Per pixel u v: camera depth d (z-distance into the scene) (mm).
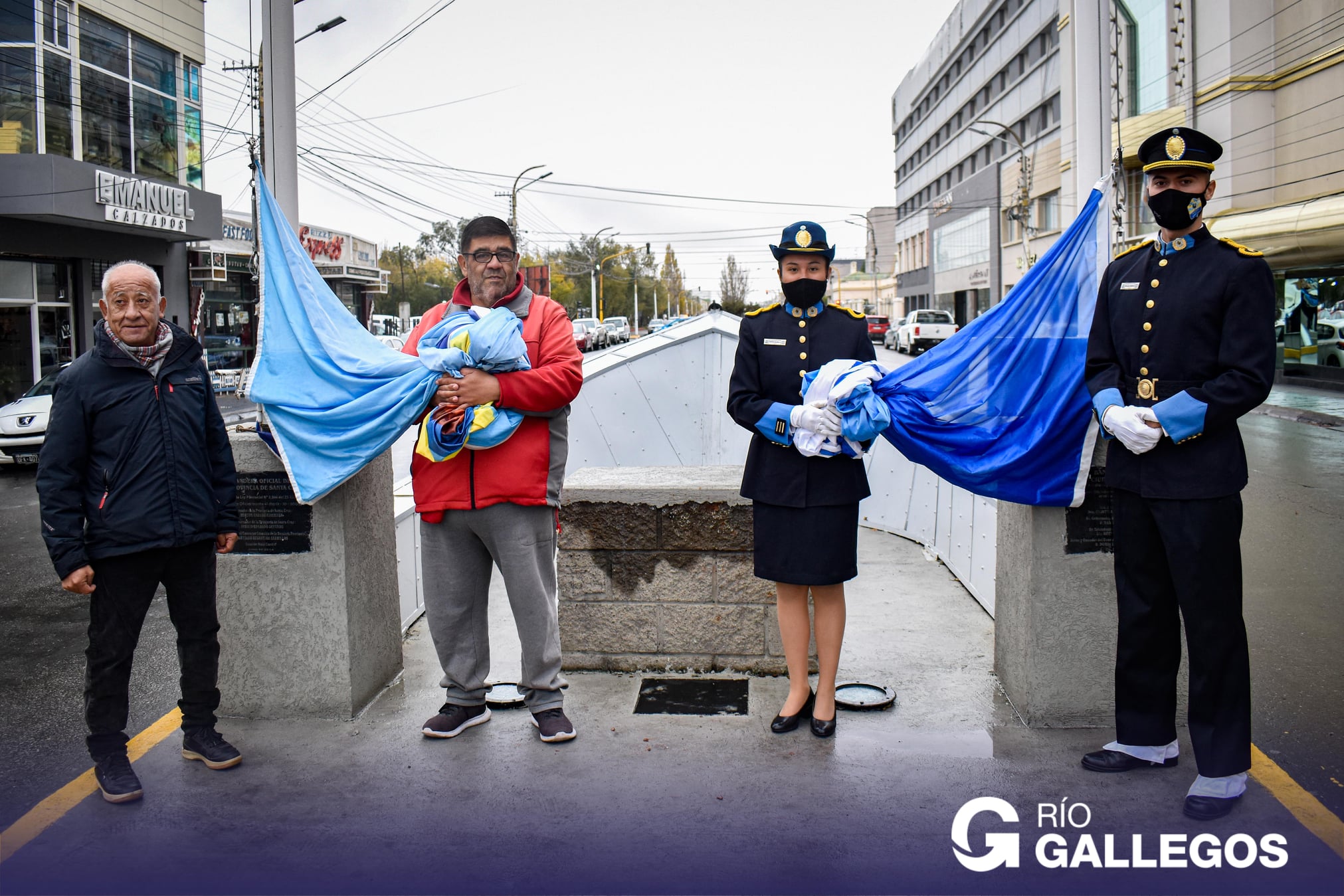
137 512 3291
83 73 19875
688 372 7887
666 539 4363
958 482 3721
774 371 3770
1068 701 3777
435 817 3174
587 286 81750
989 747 3621
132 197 20000
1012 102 44344
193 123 23422
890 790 3305
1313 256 18609
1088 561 3719
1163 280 3238
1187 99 23734
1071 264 3744
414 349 3838
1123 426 3154
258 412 3908
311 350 3781
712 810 3186
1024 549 3826
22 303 19109
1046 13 38625
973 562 5586
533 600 3732
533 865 2883
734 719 3906
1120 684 3428
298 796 3340
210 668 3582
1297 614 5480
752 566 4336
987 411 3744
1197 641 3135
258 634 3965
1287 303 22281
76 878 2859
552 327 3844
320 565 3910
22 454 13492
